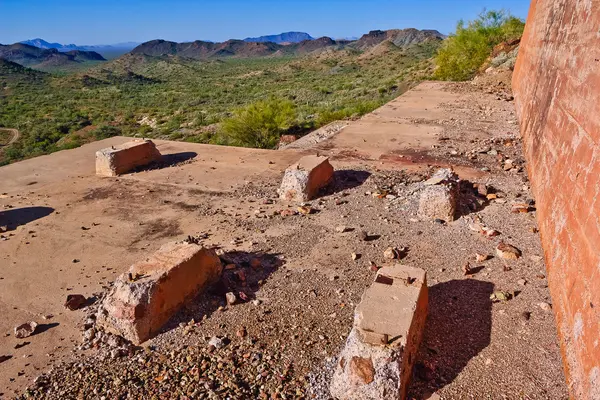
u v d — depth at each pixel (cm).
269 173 764
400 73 5966
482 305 374
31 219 600
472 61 2416
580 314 293
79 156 905
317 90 6100
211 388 293
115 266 470
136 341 345
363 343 279
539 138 654
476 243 488
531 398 278
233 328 358
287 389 290
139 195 680
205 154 893
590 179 337
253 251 492
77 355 335
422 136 977
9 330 366
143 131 4775
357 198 636
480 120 1112
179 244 422
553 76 645
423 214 557
